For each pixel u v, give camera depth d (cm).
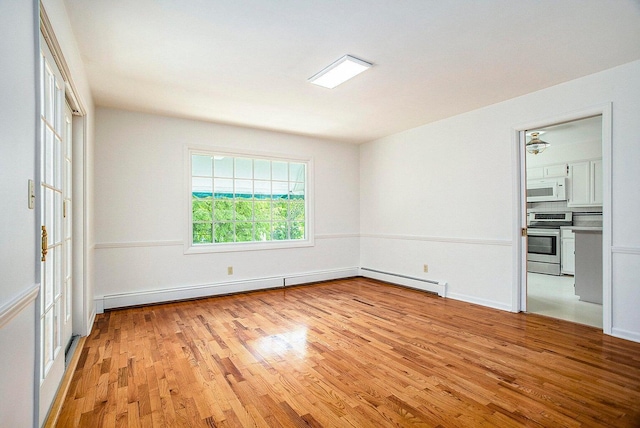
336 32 225
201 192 446
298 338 283
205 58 261
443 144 431
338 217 556
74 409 178
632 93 271
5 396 99
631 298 272
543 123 329
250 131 471
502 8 199
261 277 477
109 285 375
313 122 441
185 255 420
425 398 189
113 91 327
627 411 174
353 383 206
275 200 505
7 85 101
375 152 546
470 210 399
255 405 183
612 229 283
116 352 253
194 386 203
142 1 189
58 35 174
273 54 255
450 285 424
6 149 100
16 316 109
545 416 171
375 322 326
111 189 377
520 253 357
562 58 264
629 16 207
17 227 110
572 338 279
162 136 408
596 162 534
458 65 275
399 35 229
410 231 482
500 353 249
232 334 293
